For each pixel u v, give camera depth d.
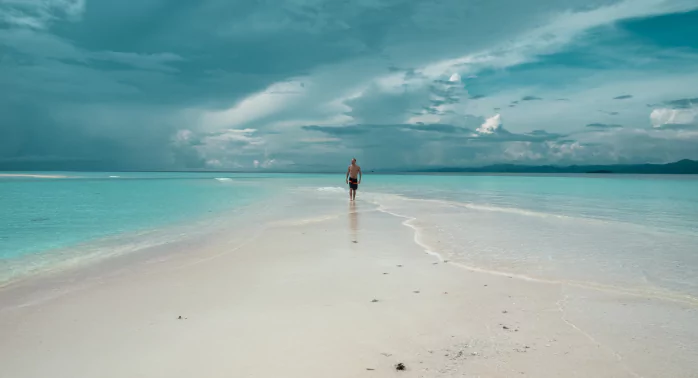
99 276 6.68
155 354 3.84
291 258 8.02
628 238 9.78
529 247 8.81
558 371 3.43
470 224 12.33
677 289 5.75
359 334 4.27
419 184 43.50
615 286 5.91
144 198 22.02
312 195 26.25
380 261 7.71
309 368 3.54
